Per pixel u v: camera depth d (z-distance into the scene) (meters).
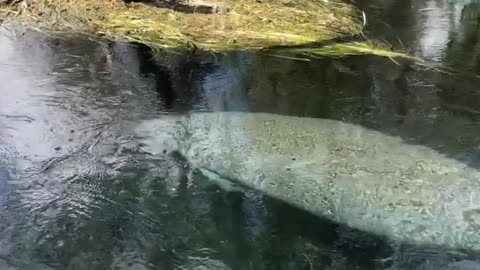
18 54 4.82
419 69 4.75
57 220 2.74
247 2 6.13
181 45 5.07
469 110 4.04
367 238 2.66
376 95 4.23
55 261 2.49
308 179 3.03
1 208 2.80
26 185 2.99
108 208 2.84
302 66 4.75
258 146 3.35
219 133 3.54
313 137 3.48
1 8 5.74
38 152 3.32
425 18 6.15
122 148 3.40
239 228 2.72
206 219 2.77
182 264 2.49
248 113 3.85
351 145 3.38
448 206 2.81
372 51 5.06
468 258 2.55
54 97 4.06
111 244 2.60
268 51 5.01
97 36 5.25
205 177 3.09
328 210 2.81
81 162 3.23
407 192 2.91
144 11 5.79
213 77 4.52
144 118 3.78
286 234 2.68
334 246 2.62
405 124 3.76
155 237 2.66
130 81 4.40
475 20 6.10
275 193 2.94
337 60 4.89
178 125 3.67
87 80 4.39
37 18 5.57
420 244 2.62
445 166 3.17
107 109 3.91
